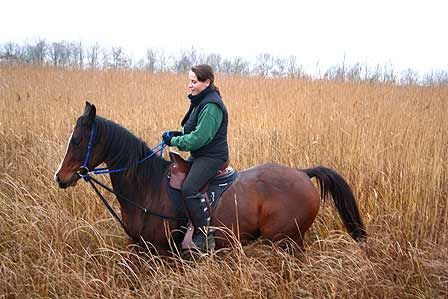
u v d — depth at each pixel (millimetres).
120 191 3785
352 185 5230
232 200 3674
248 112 7816
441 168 5059
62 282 3740
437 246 4133
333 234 4551
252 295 3531
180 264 3828
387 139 6062
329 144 5957
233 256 3744
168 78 13055
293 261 3695
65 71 13906
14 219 4645
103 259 4145
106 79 12555
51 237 4316
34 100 8875
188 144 3500
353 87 9867
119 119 7730
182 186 3619
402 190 4824
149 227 3730
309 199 3697
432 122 6660
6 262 4023
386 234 4230
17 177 5680
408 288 3754
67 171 3568
